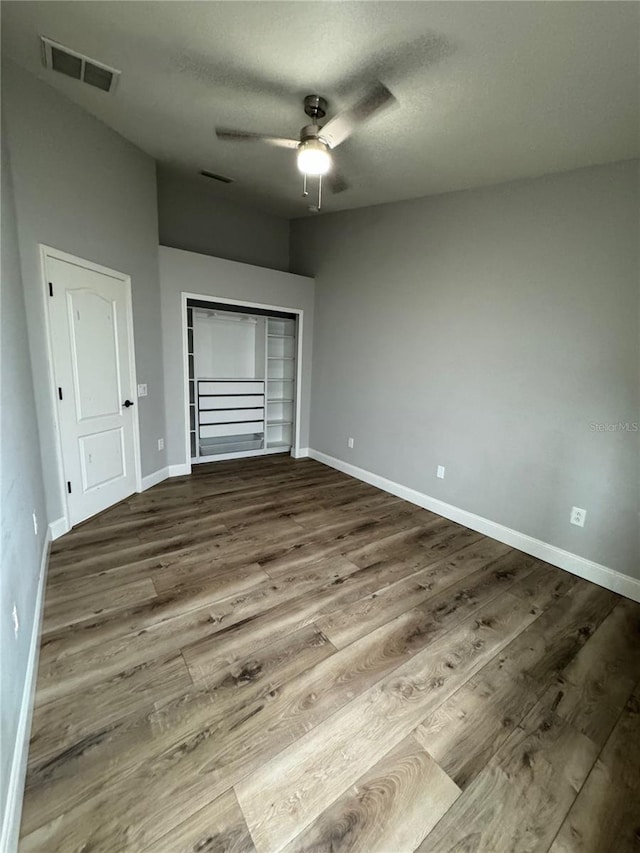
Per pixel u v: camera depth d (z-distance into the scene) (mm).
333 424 4746
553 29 1545
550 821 1238
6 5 1742
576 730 1547
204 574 2461
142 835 1142
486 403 3111
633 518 2414
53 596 2189
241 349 5141
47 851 1094
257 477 4348
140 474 3709
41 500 2494
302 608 2182
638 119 1986
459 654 1905
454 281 3240
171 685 1648
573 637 2062
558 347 2662
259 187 3822
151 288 3631
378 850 1144
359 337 4242
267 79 2117
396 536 3109
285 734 1466
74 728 1444
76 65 2176
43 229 2490
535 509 2873
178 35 1859
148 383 3711
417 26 1624
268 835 1159
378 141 2477
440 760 1403
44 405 2613
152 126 2828
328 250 4559
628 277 2328
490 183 2916
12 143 2232
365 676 1745
